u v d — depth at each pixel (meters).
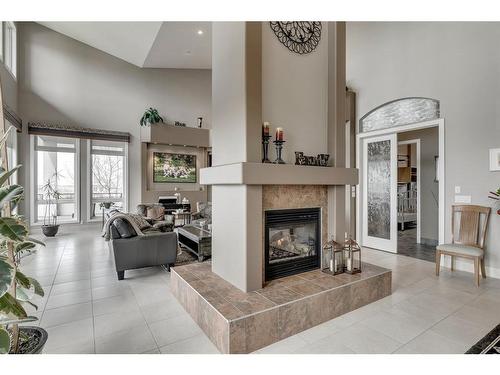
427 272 3.75
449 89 3.90
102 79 7.61
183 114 8.97
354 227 5.41
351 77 5.27
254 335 2.01
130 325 2.37
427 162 5.61
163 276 3.63
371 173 5.13
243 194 2.43
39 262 4.23
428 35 4.12
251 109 2.43
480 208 3.54
